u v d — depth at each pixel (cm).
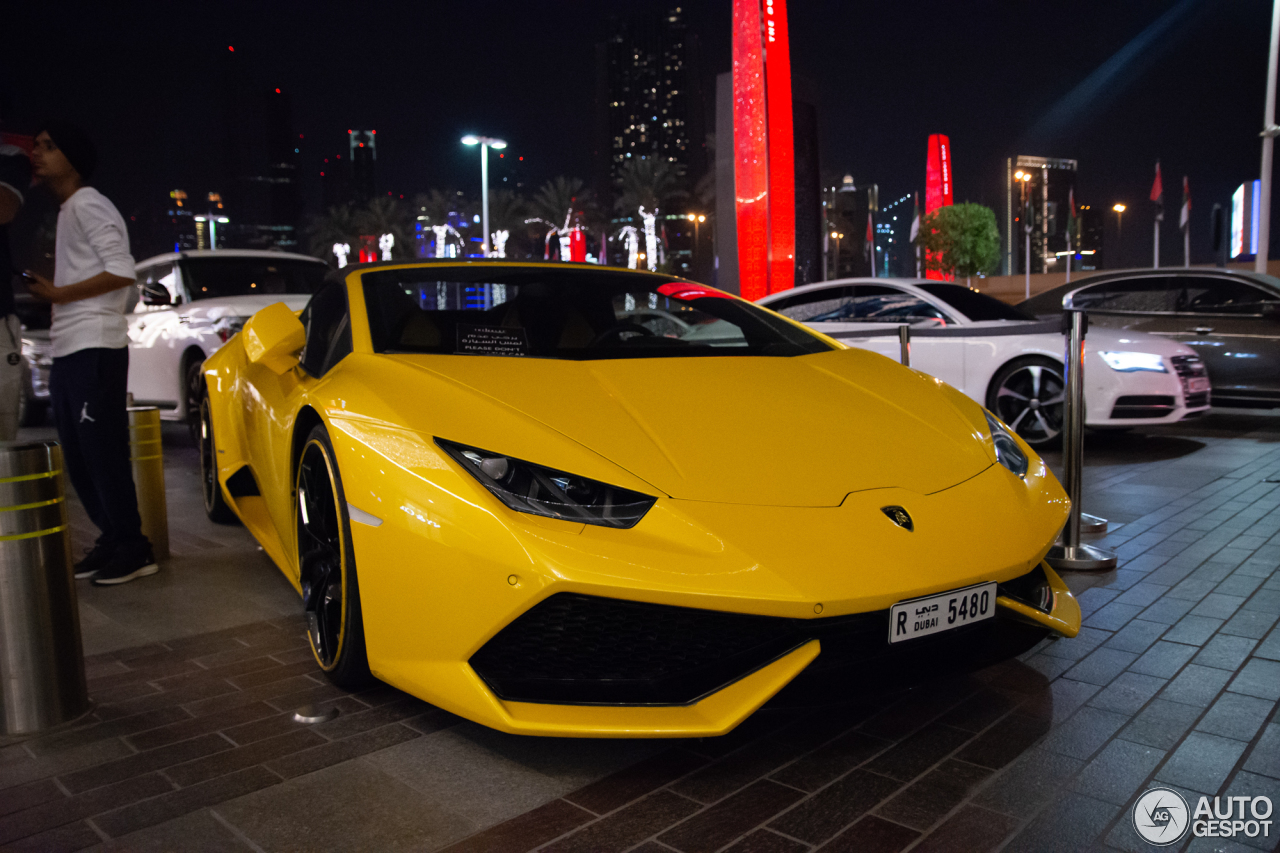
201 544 400
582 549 171
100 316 325
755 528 178
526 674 182
